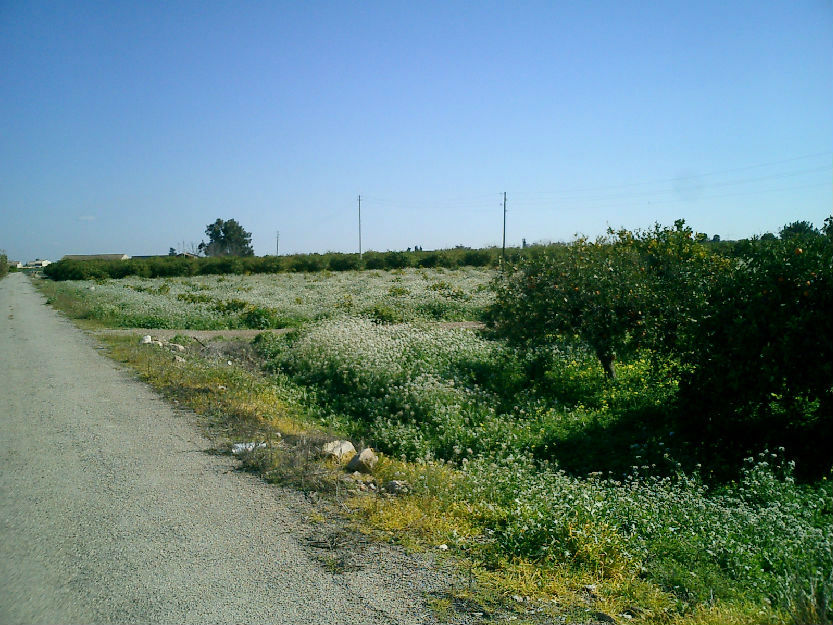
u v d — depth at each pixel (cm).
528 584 429
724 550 497
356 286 3766
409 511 559
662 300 1038
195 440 786
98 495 589
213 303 2770
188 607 390
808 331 754
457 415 964
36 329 2161
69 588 412
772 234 994
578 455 841
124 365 1377
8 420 885
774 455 702
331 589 417
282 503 578
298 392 1162
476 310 2336
